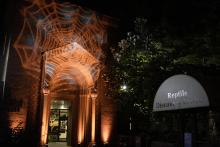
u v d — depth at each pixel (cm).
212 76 1300
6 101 1462
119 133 1917
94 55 1909
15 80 1522
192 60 1368
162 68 1502
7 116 1448
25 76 1562
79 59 1811
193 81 827
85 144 1808
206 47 1327
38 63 1627
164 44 1537
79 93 1945
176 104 862
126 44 1681
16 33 1584
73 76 1942
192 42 1432
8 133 1416
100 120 1844
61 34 1786
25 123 1500
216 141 1200
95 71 1892
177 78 870
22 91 1531
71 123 1914
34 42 1641
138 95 1572
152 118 1597
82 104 1906
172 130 1535
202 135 1336
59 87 1889
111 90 1789
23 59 1577
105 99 1902
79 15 1898
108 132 1872
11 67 1523
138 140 1507
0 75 1479
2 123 1423
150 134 1622
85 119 1867
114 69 1767
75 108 1927
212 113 1307
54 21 1772
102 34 1998
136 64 1596
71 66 1842
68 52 1722
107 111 1900
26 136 1470
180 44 1472
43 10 1728
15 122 1468
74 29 1852
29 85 1564
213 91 1177
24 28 1620
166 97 897
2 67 1498
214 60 1270
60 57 1717
